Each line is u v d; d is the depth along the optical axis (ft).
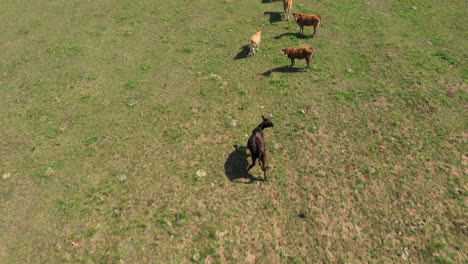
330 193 24.66
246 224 22.85
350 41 46.73
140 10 61.31
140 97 38.19
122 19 57.98
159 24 55.77
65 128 33.73
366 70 39.70
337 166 26.96
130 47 49.14
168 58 45.98
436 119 30.66
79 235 22.58
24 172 28.37
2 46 51.08
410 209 22.85
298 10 57.31
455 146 27.53
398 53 42.57
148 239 22.04
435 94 33.94
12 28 56.54
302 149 28.99
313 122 32.04
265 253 20.89
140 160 29.22
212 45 48.47
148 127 33.30
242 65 43.09
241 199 24.76
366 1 60.08
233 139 30.89
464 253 19.79
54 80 41.91
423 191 24.00
